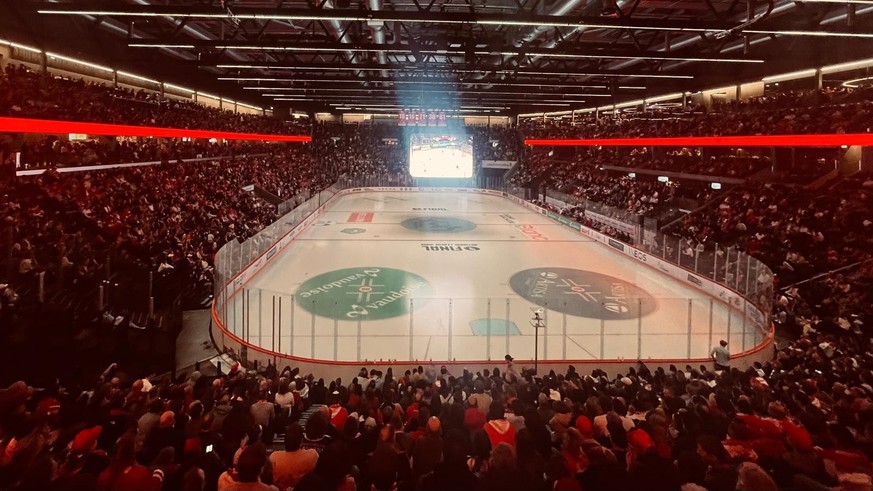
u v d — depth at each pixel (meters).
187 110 38.53
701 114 37.56
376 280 22.97
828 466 5.02
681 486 4.09
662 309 19.59
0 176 18.61
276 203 38.44
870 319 14.80
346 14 13.35
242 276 20.84
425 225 38.34
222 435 5.96
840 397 8.48
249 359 14.45
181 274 18.14
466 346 15.90
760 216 24.47
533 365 14.41
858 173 24.03
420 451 5.02
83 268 14.04
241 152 46.03
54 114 22.31
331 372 14.10
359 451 5.67
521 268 25.81
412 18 13.59
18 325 10.87
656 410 7.00
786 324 17.06
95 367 10.59
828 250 19.09
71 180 21.50
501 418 6.62
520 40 23.19
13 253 13.98
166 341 13.16
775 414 7.02
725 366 13.50
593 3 18.52
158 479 4.24
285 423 7.68
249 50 27.77
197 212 24.33
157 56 27.09
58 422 6.37
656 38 26.23
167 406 7.00
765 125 29.84
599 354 15.52
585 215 37.88
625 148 46.31
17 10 16.75
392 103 46.19
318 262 26.23
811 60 24.75
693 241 24.66
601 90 33.88
